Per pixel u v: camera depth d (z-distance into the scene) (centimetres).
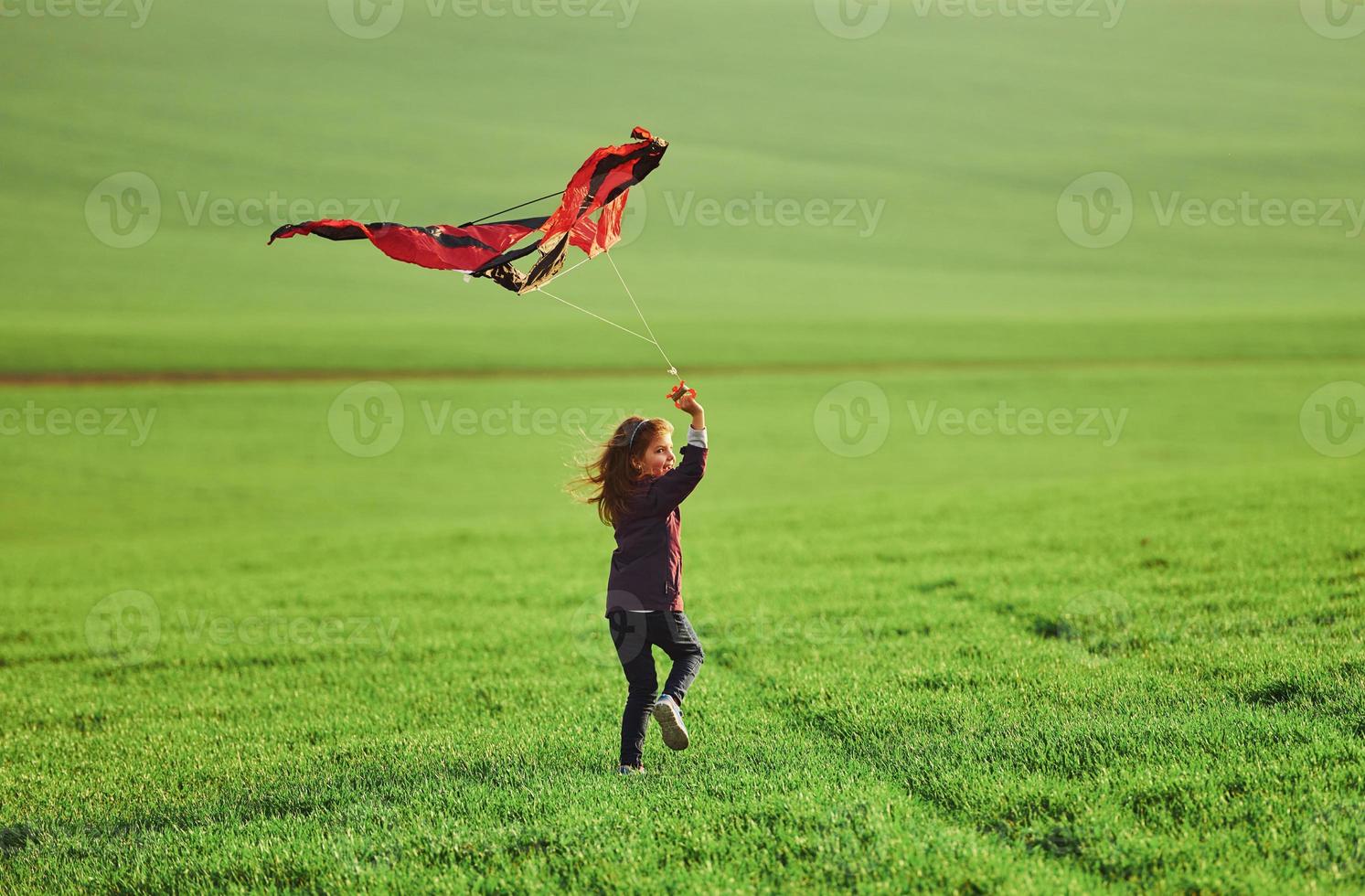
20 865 591
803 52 16050
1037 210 10162
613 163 717
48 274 7394
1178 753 611
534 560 2025
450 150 11494
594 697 943
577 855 531
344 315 6869
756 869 509
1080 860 505
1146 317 6794
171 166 10244
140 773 790
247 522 3462
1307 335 6156
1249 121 12512
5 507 3594
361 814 613
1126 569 1374
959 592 1324
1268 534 1508
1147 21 17238
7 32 14075
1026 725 707
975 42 16450
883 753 677
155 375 5381
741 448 4391
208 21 15750
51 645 1416
